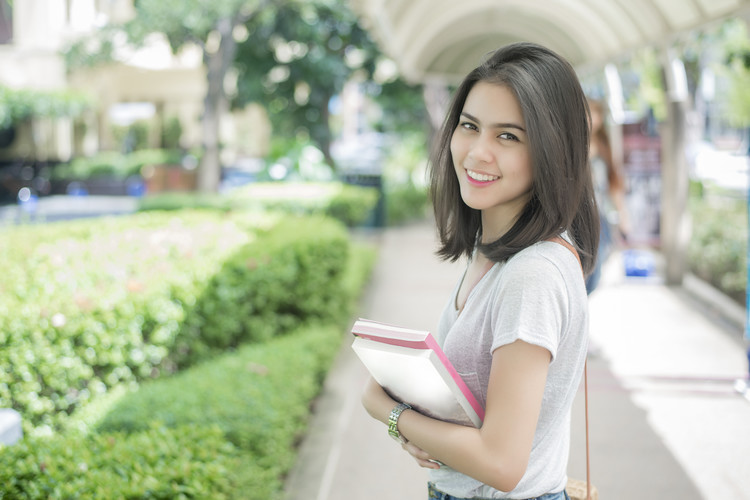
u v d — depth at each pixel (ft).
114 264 18.02
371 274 30.04
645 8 19.77
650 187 26.48
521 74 4.39
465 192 4.68
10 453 9.01
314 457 12.65
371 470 12.09
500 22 28.68
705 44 28.55
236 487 9.57
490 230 4.92
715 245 23.81
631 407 13.83
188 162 77.51
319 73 55.72
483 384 4.55
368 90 59.82
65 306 13.10
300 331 18.20
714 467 11.27
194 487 8.43
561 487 4.75
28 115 70.03
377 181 46.78
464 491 4.67
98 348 13.37
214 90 57.36
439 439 4.33
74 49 56.49
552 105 4.37
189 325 15.07
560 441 4.74
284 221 27.14
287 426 12.00
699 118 34.86
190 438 9.82
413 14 22.03
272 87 58.23
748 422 12.89
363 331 4.60
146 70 71.31
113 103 78.95
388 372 4.58
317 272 19.94
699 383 15.14
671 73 24.31
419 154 56.80
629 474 11.14
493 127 4.48
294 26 53.62
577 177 4.45
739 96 27.50
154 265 17.70
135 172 75.61
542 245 4.38
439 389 4.37
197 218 27.63
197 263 16.83
